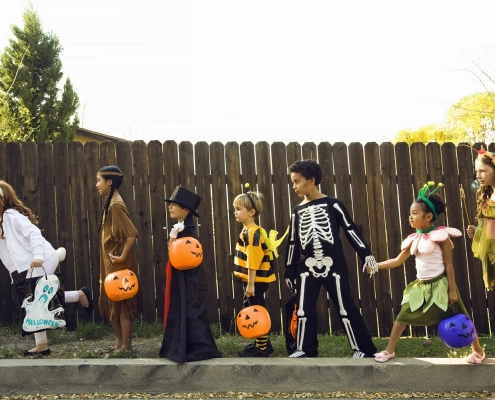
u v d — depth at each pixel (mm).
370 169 6527
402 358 4770
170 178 6367
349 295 4992
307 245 5059
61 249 5344
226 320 6328
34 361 4543
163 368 4496
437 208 4816
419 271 4785
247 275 5062
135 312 5191
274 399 4383
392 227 6488
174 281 4879
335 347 5578
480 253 4961
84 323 6254
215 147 6430
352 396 4473
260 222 6391
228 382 4508
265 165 6441
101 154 6340
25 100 15734
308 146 6504
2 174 6230
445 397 4453
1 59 16359
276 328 6363
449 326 4500
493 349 5574
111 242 5207
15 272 5207
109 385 4465
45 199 6258
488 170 4785
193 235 5074
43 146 6293
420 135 13750
